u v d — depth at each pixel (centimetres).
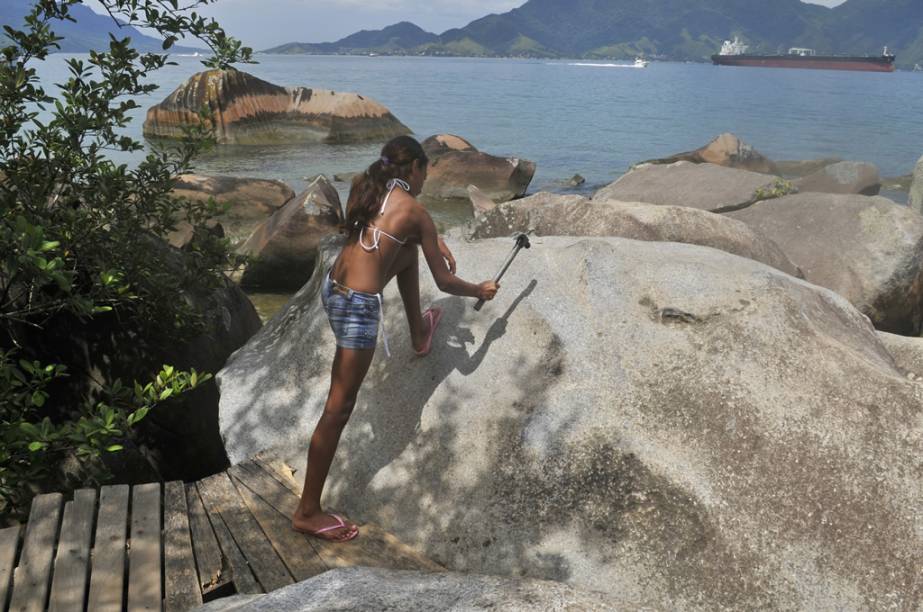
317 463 351
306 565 336
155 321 563
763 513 313
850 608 289
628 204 688
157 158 615
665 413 353
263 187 1421
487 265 449
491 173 1950
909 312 804
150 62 569
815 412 335
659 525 319
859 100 6606
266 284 1095
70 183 569
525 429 367
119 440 535
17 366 533
